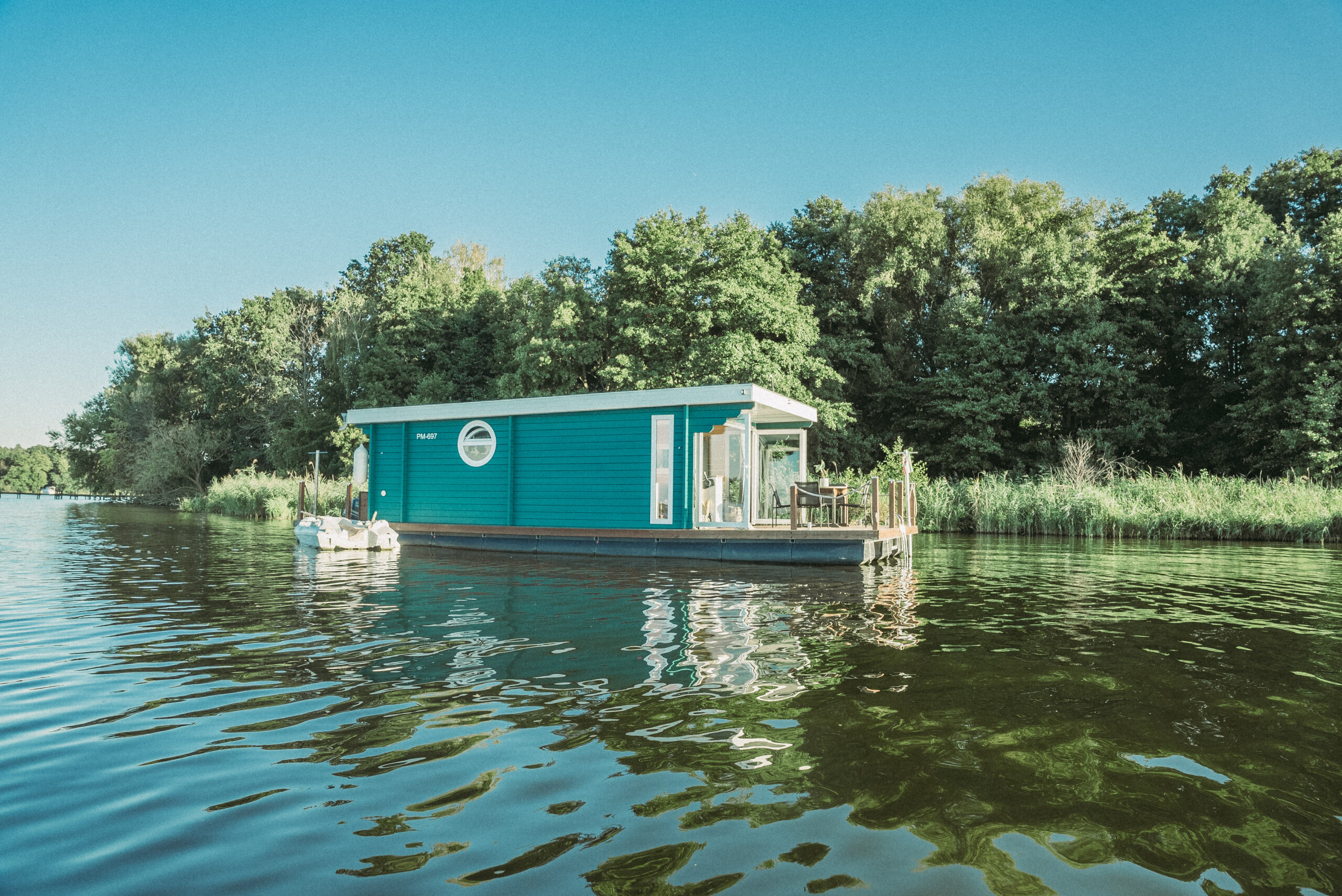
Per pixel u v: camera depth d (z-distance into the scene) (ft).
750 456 44.88
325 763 10.74
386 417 54.29
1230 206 103.40
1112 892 7.39
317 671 16.01
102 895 7.22
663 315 92.53
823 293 114.21
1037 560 43.45
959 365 105.91
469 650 18.01
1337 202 106.52
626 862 7.87
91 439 181.98
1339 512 61.67
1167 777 10.44
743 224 96.02
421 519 53.01
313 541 48.24
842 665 16.70
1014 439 103.60
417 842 8.36
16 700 13.82
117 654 17.56
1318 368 84.28
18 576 32.63
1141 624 22.38
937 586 31.17
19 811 9.11
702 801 9.49
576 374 100.17
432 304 130.52
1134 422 95.45
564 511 48.32
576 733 12.06
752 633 20.30
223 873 7.65
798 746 11.49
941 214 115.44
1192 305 103.30
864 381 112.57
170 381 167.32
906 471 50.60
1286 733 12.33
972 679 15.60
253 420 147.95
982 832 8.69
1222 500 68.49
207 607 24.56
